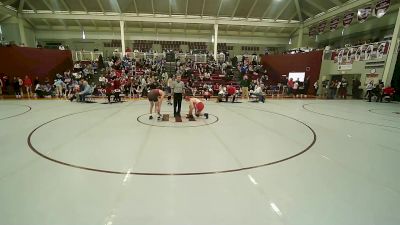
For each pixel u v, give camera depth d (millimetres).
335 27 18453
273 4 19641
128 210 2557
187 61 19828
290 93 17594
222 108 10469
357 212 2582
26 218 2395
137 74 17312
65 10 19391
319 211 2590
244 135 5746
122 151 4422
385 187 3170
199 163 3885
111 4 18719
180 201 2748
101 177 3318
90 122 7000
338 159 4195
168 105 10875
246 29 24391
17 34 19469
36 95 14617
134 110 9367
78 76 15992
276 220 2430
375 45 14938
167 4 18938
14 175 3352
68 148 4551
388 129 6664
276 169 3699
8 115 8086
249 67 19812
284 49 26516
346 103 13180
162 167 3699
